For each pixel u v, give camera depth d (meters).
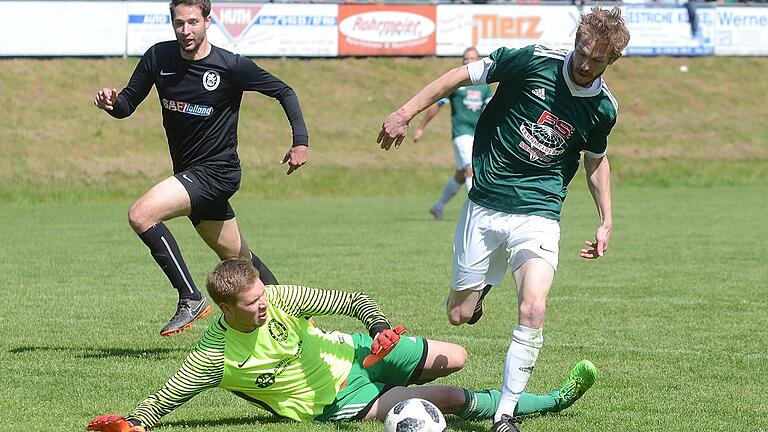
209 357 11.32
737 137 69.12
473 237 13.20
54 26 63.28
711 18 74.88
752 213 45.28
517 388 12.09
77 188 54.41
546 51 12.88
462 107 40.38
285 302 11.68
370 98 67.62
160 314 20.92
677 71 75.25
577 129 12.90
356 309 11.80
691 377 15.17
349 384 12.06
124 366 15.80
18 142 56.91
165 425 12.28
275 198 56.25
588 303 22.17
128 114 16.39
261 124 63.91
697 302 22.28
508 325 19.69
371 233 37.47
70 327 19.34
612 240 35.09
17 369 15.52
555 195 13.05
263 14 65.56
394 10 67.81
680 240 35.00
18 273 27.11
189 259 30.70
